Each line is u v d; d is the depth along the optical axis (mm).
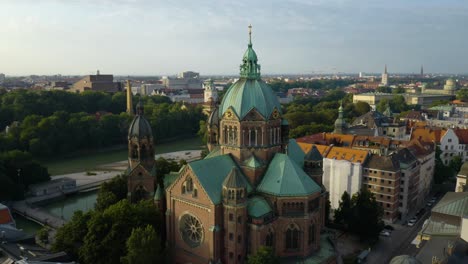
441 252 69438
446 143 196125
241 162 89125
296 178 84375
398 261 57812
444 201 88938
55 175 182250
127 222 87812
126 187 115250
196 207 82438
